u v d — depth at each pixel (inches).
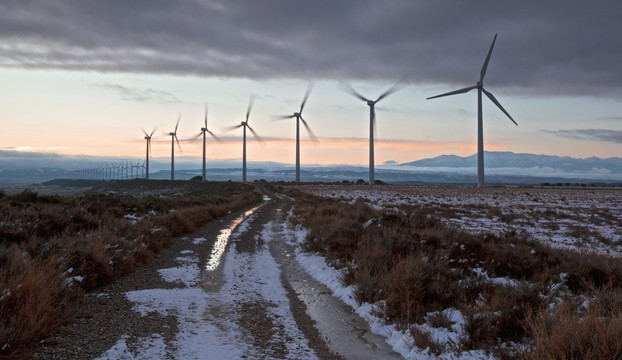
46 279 280.1
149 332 253.9
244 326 281.9
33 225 489.1
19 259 311.6
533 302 289.6
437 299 321.7
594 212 1428.4
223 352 232.1
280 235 810.8
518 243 501.7
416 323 287.3
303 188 3548.2
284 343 256.2
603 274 368.8
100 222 601.6
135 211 900.0
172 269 448.5
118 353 217.6
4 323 224.8
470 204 1689.2
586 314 234.8
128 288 357.7
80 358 207.5
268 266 510.0
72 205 807.7
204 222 922.7
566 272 383.9
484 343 240.5
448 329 271.0
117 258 409.4
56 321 248.4
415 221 671.8
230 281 411.5
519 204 1792.6
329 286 420.8
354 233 577.6
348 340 272.1
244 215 1205.1
